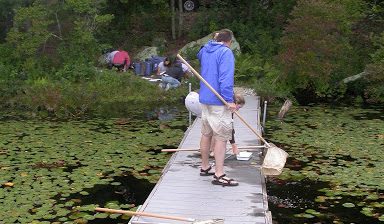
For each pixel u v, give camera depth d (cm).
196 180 631
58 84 1356
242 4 1911
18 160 787
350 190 669
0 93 1331
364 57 1530
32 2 1498
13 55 1481
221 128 586
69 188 663
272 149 622
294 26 1392
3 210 582
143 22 1948
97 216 571
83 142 903
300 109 1259
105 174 725
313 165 776
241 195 580
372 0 1642
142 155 823
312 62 1385
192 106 815
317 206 616
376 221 571
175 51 1816
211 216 521
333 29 1426
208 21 1873
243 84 1430
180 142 888
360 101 1393
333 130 1010
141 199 634
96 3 1548
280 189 677
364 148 872
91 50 1514
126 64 1596
